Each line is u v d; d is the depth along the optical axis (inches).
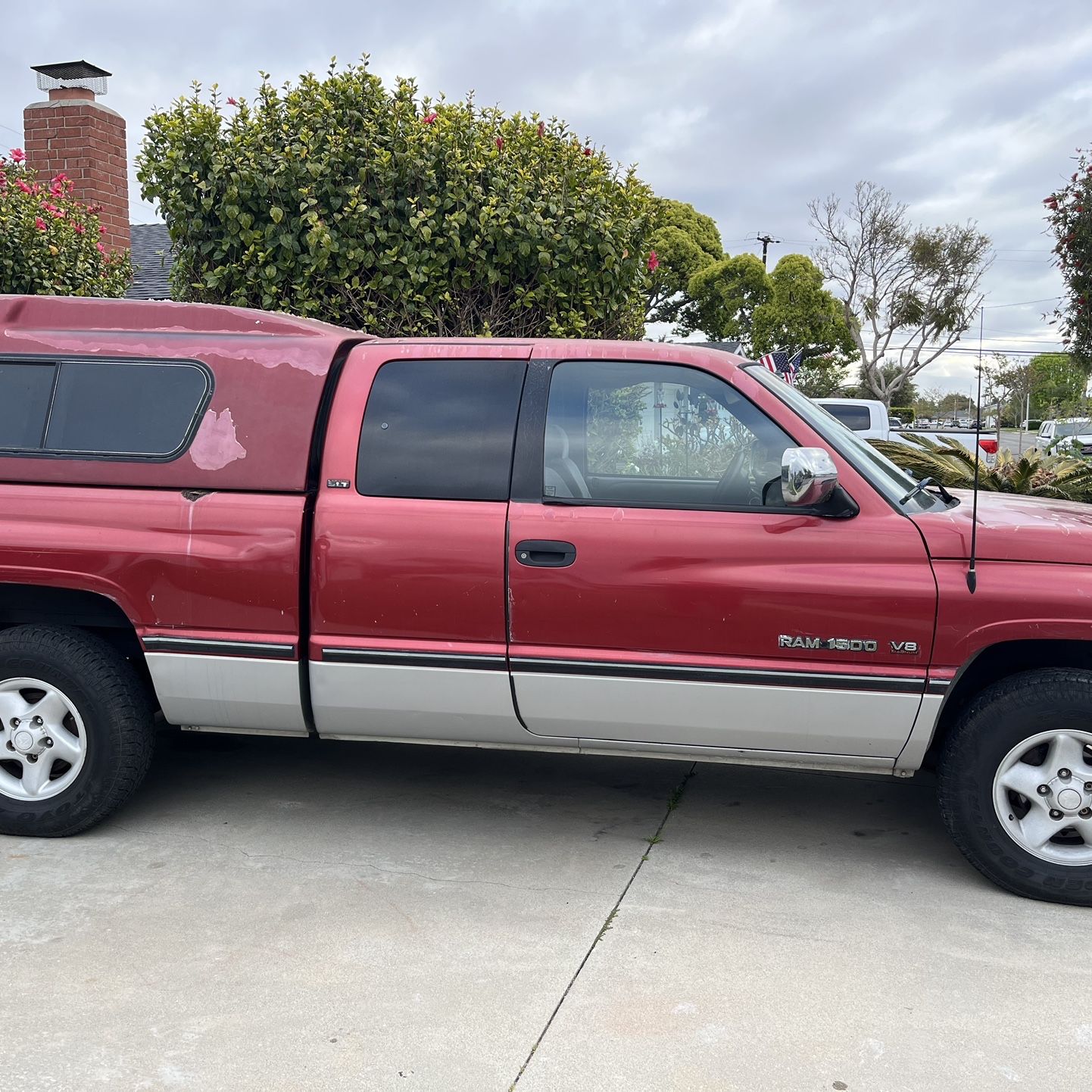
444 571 136.9
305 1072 96.4
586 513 135.3
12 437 147.9
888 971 114.7
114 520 142.8
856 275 1323.8
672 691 134.3
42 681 145.7
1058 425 629.9
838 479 131.6
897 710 130.5
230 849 146.8
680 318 1360.7
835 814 162.6
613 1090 94.0
